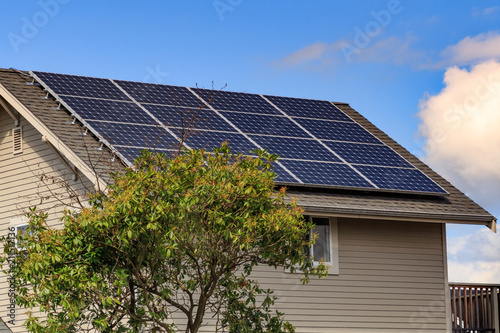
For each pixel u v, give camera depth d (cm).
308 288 1938
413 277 2075
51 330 1208
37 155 2022
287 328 1454
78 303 1199
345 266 1998
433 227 2136
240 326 1374
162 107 2064
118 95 2075
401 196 2077
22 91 2030
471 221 2062
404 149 2389
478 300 2202
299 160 1986
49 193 1970
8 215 2059
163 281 1323
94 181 1659
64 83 2077
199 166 1266
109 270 1245
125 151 1725
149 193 1229
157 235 1216
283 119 2223
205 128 1989
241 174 1280
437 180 2214
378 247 2052
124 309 1309
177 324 1722
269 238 1293
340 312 1964
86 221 1179
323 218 2005
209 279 1380
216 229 1244
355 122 2412
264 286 1881
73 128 1869
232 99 2270
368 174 2041
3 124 2123
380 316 2009
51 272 1195
